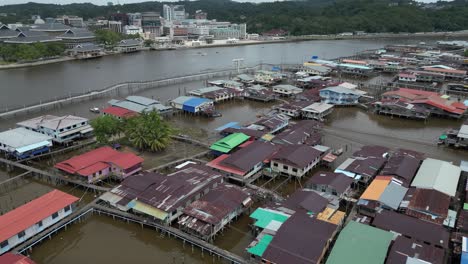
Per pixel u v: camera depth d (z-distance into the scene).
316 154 69.25
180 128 93.50
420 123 100.50
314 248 41.62
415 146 83.12
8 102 116.94
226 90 124.50
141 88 135.75
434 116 106.06
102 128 76.25
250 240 49.28
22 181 65.56
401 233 45.38
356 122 101.31
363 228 45.31
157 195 53.59
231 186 57.66
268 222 48.19
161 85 141.38
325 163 70.75
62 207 51.31
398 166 63.03
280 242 42.78
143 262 46.12
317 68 164.25
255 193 57.97
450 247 44.97
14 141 72.19
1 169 70.56
